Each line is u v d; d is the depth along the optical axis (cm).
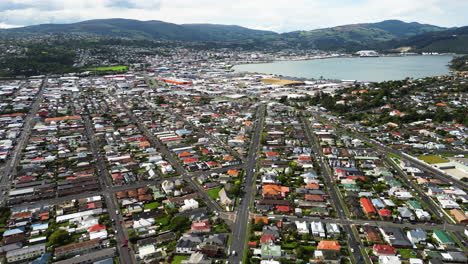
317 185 16038
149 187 15988
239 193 15475
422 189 16138
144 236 12038
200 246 11256
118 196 14912
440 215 13700
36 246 11244
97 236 11925
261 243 11525
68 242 11750
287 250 11325
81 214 13412
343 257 10944
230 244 11638
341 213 13762
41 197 14888
